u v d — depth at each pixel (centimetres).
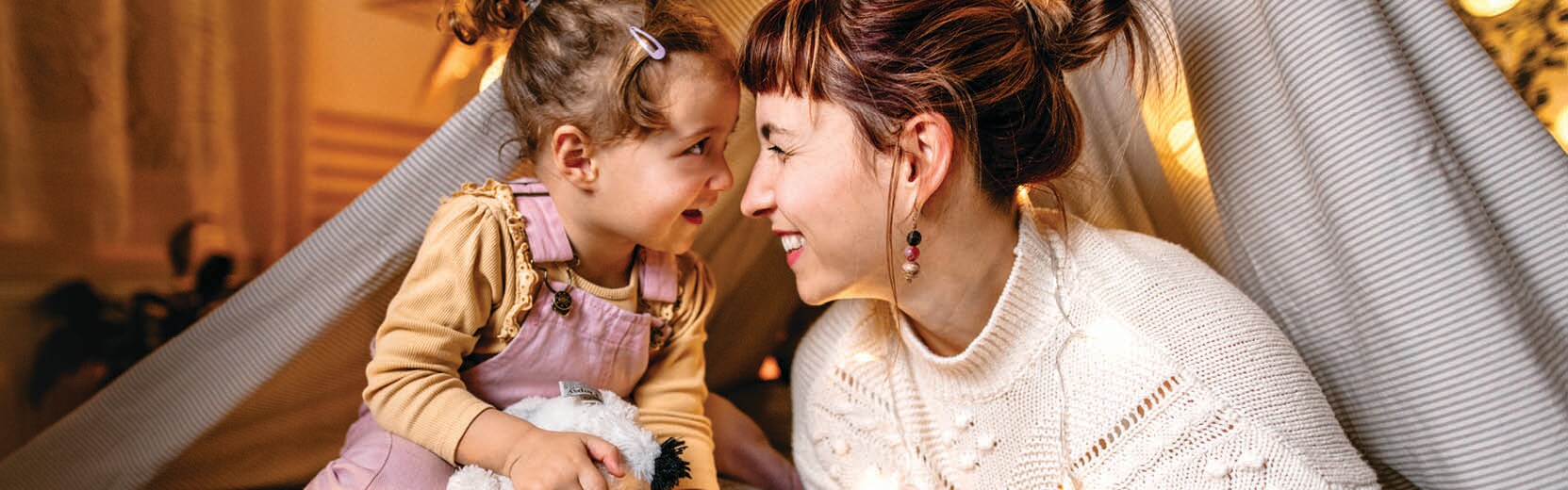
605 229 108
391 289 116
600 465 94
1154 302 96
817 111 93
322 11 205
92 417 123
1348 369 102
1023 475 102
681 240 108
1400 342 92
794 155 95
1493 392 88
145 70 185
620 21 100
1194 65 107
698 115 101
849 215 94
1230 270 114
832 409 116
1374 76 90
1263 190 104
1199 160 115
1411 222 88
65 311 170
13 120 170
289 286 115
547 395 110
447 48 217
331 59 207
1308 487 88
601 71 100
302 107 205
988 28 92
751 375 175
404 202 111
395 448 101
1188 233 121
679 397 117
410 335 101
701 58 101
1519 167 92
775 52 94
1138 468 93
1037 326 100
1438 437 92
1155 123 117
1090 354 97
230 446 128
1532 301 91
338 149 212
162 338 179
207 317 118
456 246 102
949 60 91
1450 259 88
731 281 152
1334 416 95
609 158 103
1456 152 94
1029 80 94
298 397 126
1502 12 149
